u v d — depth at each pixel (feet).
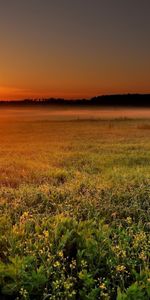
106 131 136.36
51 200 28.55
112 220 24.52
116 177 39.01
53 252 17.46
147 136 107.76
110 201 28.63
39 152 65.51
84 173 41.81
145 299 13.89
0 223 21.50
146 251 17.94
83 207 26.35
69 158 55.83
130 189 32.24
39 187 32.65
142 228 21.71
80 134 119.96
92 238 19.19
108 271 16.66
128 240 19.61
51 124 211.41
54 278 15.46
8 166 47.32
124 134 117.39
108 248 18.35
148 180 35.88
